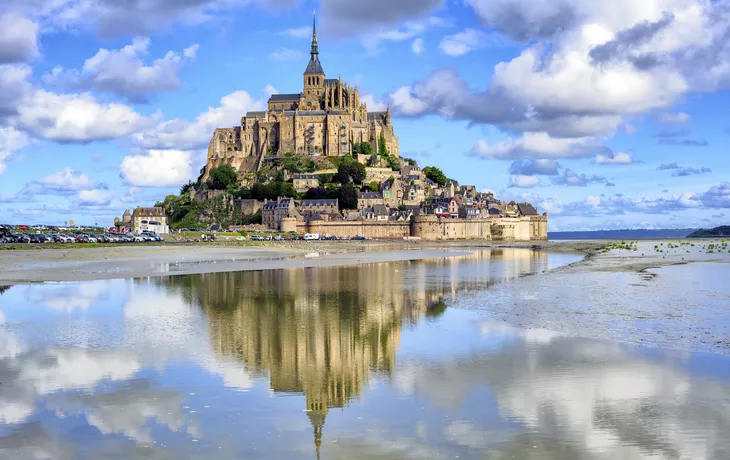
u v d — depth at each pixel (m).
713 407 28.77
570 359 37.72
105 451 24.39
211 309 58.31
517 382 33.12
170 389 32.12
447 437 25.78
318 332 47.19
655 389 31.55
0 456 23.89
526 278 89.06
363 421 27.62
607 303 60.31
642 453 23.97
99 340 43.47
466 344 42.47
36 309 56.78
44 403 29.83
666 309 56.16
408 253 173.88
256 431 26.48
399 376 34.69
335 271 102.88
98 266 102.12
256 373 35.31
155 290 72.19
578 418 27.73
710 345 41.00
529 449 24.48
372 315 55.19
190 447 24.77
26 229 182.38
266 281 84.31
